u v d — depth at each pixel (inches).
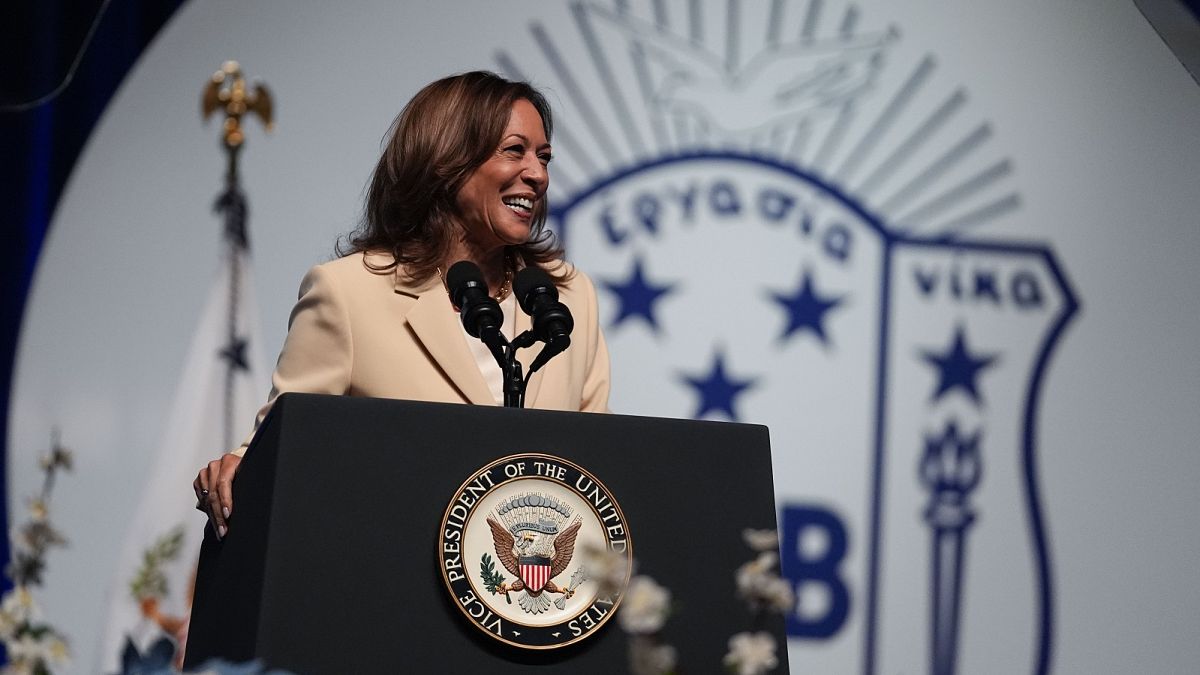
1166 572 592.4
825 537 573.9
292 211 557.0
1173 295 616.1
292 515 192.2
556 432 207.5
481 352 276.2
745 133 597.3
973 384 594.6
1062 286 610.2
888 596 573.3
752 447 216.5
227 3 565.3
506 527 198.1
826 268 592.1
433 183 280.8
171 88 555.8
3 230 534.9
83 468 522.3
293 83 565.9
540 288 242.7
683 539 207.6
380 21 577.9
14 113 540.7
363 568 192.5
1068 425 598.5
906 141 608.4
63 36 548.7
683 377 576.1
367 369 261.1
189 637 240.2
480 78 294.2
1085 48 631.8
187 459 528.4
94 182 544.4
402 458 199.3
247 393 538.6
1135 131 628.4
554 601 197.2
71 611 508.1
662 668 147.3
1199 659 585.6
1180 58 634.2
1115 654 583.8
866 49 613.6
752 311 584.4
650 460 210.4
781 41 607.5
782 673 203.8
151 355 536.1
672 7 601.3
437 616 193.2
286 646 186.7
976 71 622.2
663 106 592.7
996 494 587.5
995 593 579.8
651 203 584.7
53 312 533.0
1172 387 607.8
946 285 600.4
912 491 582.2
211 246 548.1
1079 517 591.5
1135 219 620.7
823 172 600.7
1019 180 616.7
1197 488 600.4
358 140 567.8
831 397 584.1
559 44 590.6
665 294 579.8
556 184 580.4
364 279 270.4
